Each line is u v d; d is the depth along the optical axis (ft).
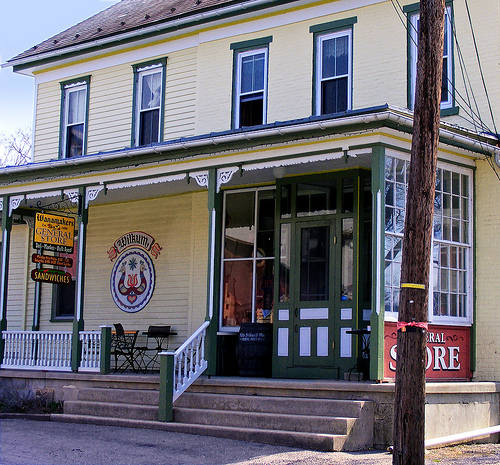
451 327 45.55
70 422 45.98
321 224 48.91
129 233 61.82
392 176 42.29
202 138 46.78
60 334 53.31
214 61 60.29
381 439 38.42
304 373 48.01
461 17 49.55
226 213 55.26
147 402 45.80
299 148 44.24
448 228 46.14
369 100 52.49
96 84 66.74
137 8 72.74
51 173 55.16
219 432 40.29
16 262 68.95
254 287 53.11
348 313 46.83
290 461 34.47
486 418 42.96
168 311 58.65
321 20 55.47
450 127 43.42
